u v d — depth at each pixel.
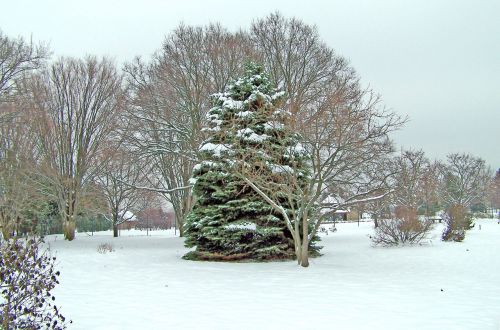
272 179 14.24
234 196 16.12
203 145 17.23
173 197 31.88
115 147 26.00
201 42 25.08
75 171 28.31
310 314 7.39
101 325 6.66
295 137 14.30
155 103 25.14
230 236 15.84
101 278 11.44
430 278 11.38
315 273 12.36
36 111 25.09
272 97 16.58
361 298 8.73
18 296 5.47
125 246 23.03
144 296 8.95
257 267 13.84
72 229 28.64
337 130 12.34
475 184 62.59
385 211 26.17
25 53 23.97
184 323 6.81
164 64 25.05
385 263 14.85
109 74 28.83
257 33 26.36
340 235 30.88
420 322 6.87
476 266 13.88
